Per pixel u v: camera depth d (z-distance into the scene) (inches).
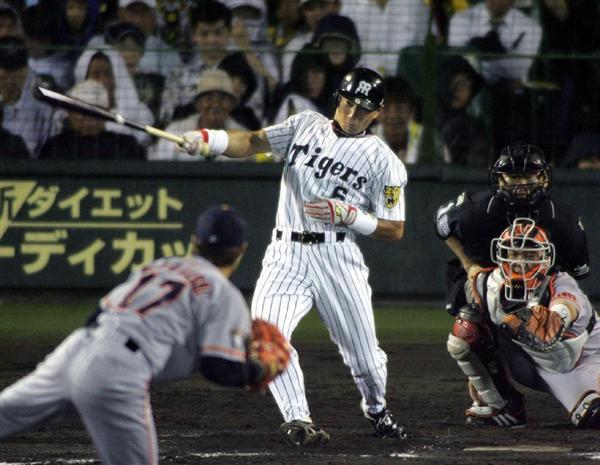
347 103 841.5
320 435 842.2
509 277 856.3
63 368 600.7
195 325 603.5
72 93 1689.2
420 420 977.5
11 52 1673.2
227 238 626.5
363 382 874.8
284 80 1688.0
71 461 804.0
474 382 935.7
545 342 860.0
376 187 855.7
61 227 1681.8
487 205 895.1
